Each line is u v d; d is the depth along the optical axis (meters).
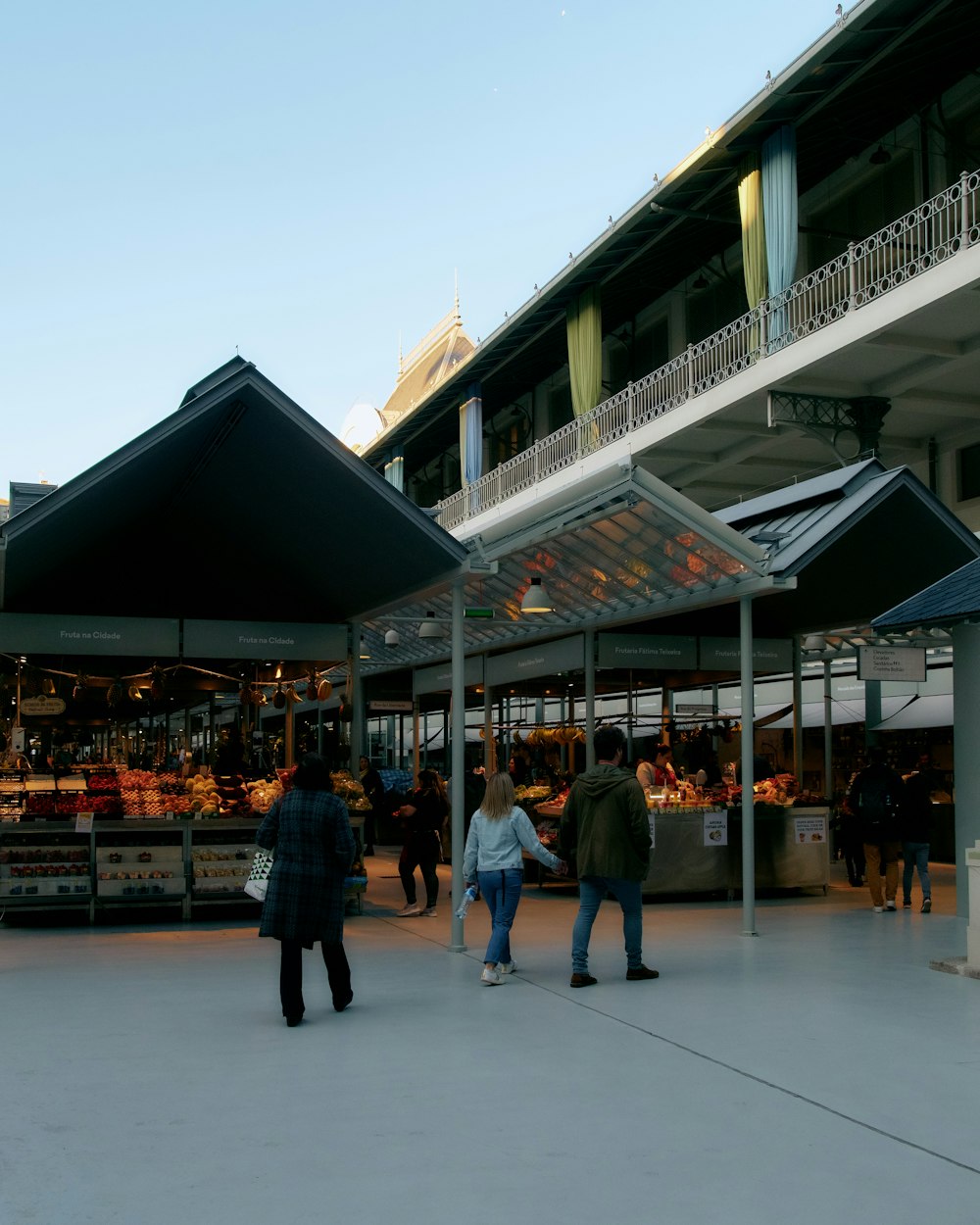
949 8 19.05
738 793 15.30
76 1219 4.42
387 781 25.34
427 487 50.31
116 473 10.64
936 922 12.63
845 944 11.07
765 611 17.00
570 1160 5.07
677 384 27.16
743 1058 6.75
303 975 9.48
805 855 15.23
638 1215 4.48
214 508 13.61
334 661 14.81
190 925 12.62
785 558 13.39
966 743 12.56
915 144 23.12
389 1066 6.60
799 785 17.00
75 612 14.70
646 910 13.80
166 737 24.58
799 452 26.52
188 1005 8.29
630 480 11.11
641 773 15.57
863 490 13.98
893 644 13.18
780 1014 7.92
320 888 7.71
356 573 13.30
